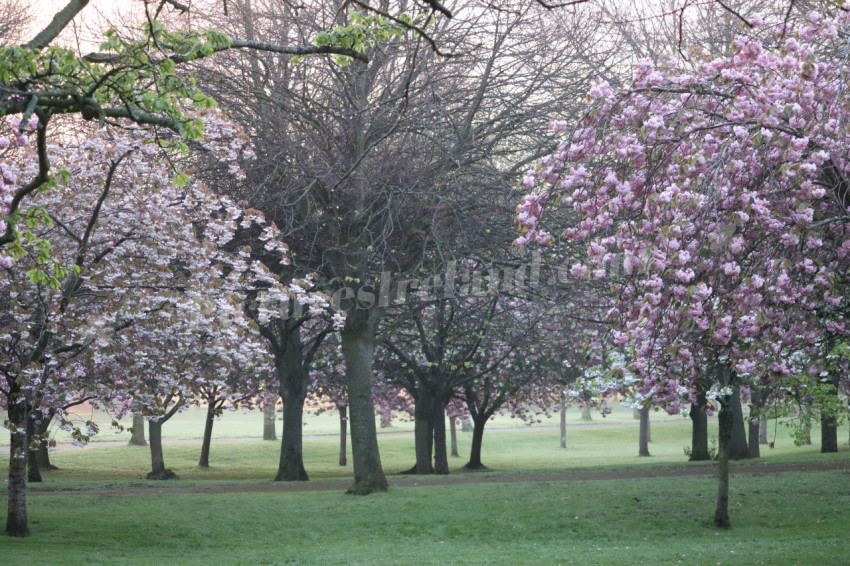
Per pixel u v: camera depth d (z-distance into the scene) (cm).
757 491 2180
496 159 2248
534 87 2158
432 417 3512
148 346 1689
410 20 1000
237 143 1789
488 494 2256
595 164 1195
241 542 1739
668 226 922
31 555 1418
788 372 1066
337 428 7338
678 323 951
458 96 2173
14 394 1470
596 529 1844
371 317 2328
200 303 1582
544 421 8231
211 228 1762
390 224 1994
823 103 972
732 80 1033
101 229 1633
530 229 1049
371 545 1723
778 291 884
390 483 2673
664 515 1947
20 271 1559
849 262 973
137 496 2314
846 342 1443
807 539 1620
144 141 1562
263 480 2964
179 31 916
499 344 3045
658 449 5416
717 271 929
